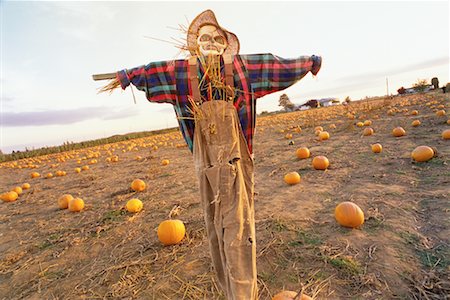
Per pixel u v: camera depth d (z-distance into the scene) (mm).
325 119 22031
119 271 3459
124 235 4609
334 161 7566
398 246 3133
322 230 3756
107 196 7602
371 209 4172
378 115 17766
